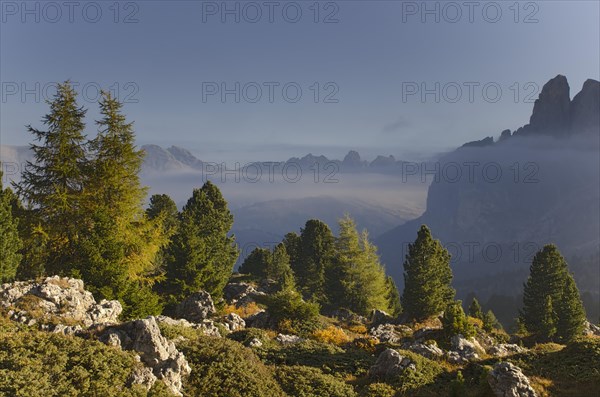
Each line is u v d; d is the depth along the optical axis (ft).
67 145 109.50
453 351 102.58
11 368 51.60
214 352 72.74
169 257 146.30
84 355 57.26
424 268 184.14
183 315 128.06
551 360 88.07
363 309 203.10
